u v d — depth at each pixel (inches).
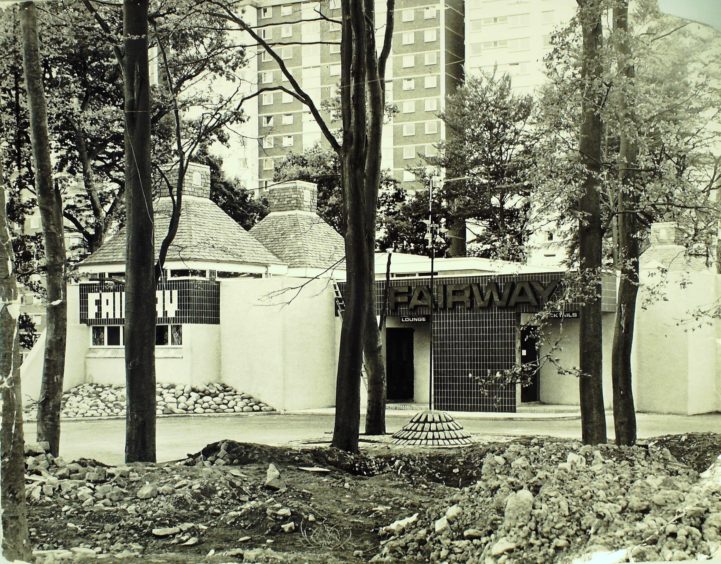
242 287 1363.2
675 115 697.0
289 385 1331.2
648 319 1208.2
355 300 654.5
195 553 393.4
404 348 1403.8
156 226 1390.3
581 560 341.1
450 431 724.7
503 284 1209.4
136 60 617.0
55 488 462.6
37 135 569.3
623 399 671.1
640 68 684.7
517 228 859.4
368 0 745.6
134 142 615.2
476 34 2637.8
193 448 844.6
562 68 674.2
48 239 579.2
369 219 773.9
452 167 1893.5
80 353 1393.9
